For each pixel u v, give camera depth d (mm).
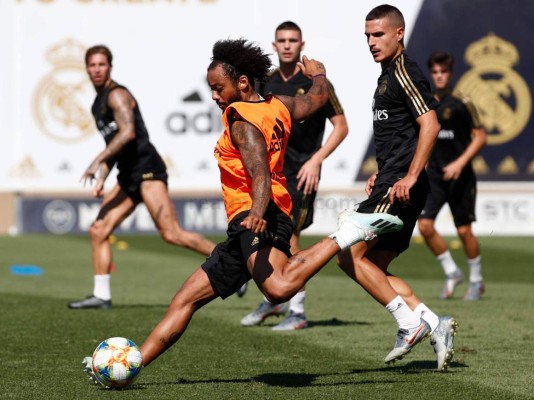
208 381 23922
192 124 72375
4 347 28938
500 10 71812
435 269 55688
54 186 72812
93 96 72500
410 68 24531
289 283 21688
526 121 72250
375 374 24734
